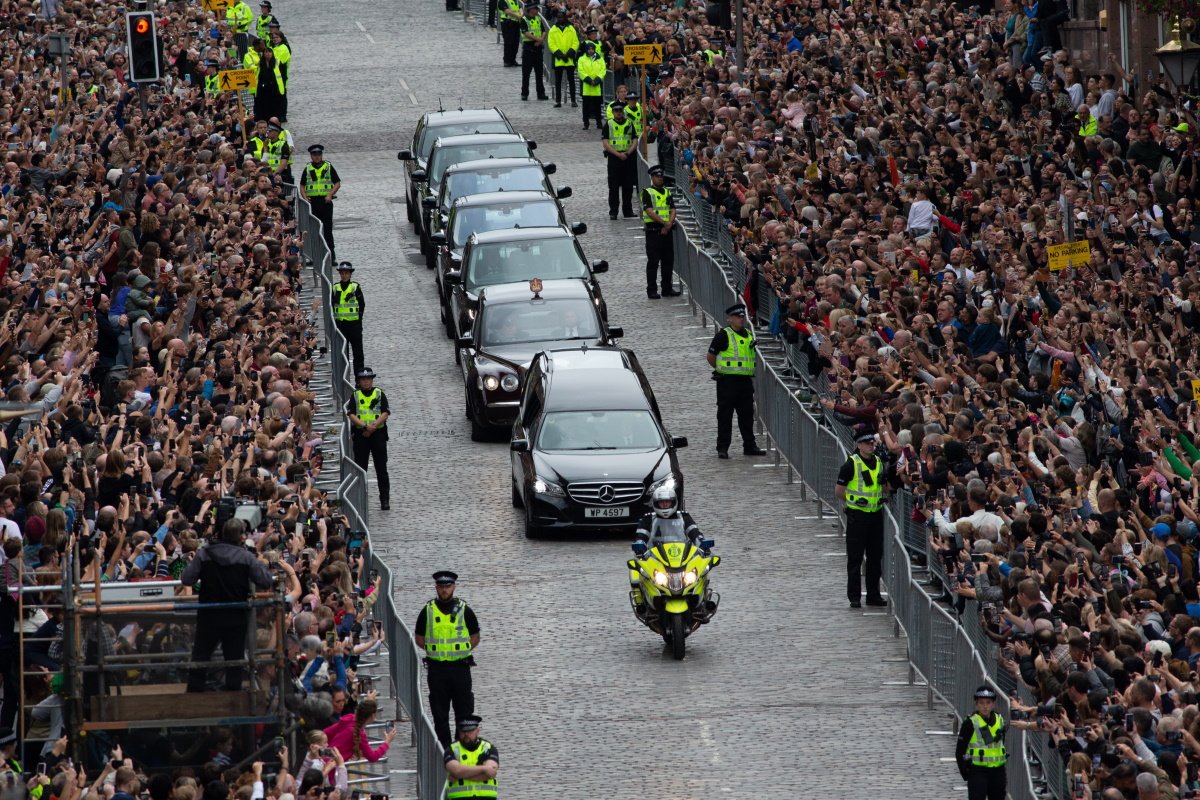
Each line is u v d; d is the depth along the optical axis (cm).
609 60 18612
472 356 11819
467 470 11350
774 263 12150
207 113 16425
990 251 11719
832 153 13600
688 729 7962
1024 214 12156
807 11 17412
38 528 7431
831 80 15225
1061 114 13650
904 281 11462
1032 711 7225
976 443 9238
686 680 8456
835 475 10150
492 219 13712
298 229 15175
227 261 11781
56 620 7019
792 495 10750
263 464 8788
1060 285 11175
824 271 11800
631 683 8438
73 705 6525
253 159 14975
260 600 6594
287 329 11388
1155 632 7588
